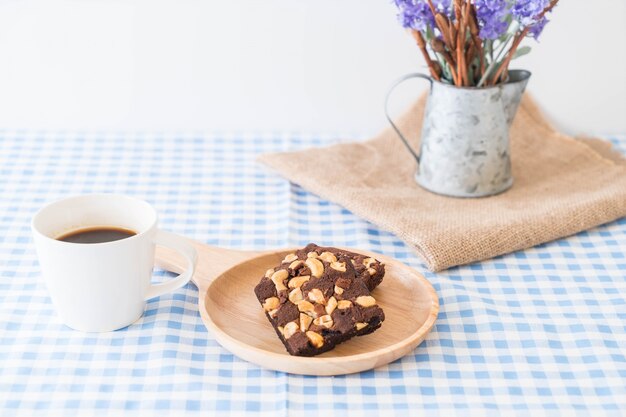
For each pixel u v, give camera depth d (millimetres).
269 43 1089
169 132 1112
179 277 725
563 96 1125
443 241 814
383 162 1012
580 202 896
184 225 881
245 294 749
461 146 916
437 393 656
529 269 819
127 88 1104
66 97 1105
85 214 726
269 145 1081
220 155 1046
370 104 1126
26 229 864
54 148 1049
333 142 1097
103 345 692
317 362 656
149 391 650
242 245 847
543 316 744
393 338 701
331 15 1077
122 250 675
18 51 1079
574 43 1096
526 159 1025
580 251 852
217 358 686
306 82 1110
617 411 640
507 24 851
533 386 663
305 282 709
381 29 1086
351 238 865
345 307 685
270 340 697
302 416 632
